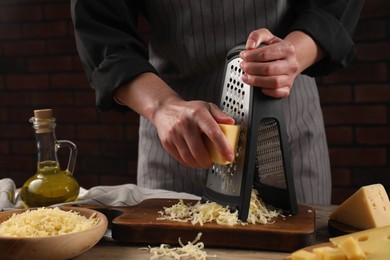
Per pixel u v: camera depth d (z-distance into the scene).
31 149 3.59
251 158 1.15
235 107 1.22
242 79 1.15
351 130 2.92
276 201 1.25
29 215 1.12
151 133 1.72
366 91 2.88
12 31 3.50
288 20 1.59
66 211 1.16
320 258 0.95
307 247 1.04
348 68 2.89
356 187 2.94
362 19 2.85
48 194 1.37
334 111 2.94
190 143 1.15
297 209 1.22
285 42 1.18
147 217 1.20
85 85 3.42
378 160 2.89
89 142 3.45
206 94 1.62
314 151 1.71
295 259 0.95
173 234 1.14
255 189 1.31
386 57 2.83
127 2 1.58
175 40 1.60
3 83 3.58
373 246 0.99
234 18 1.55
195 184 1.67
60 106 3.49
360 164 2.92
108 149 3.41
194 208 1.25
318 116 1.73
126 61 1.38
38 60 3.49
